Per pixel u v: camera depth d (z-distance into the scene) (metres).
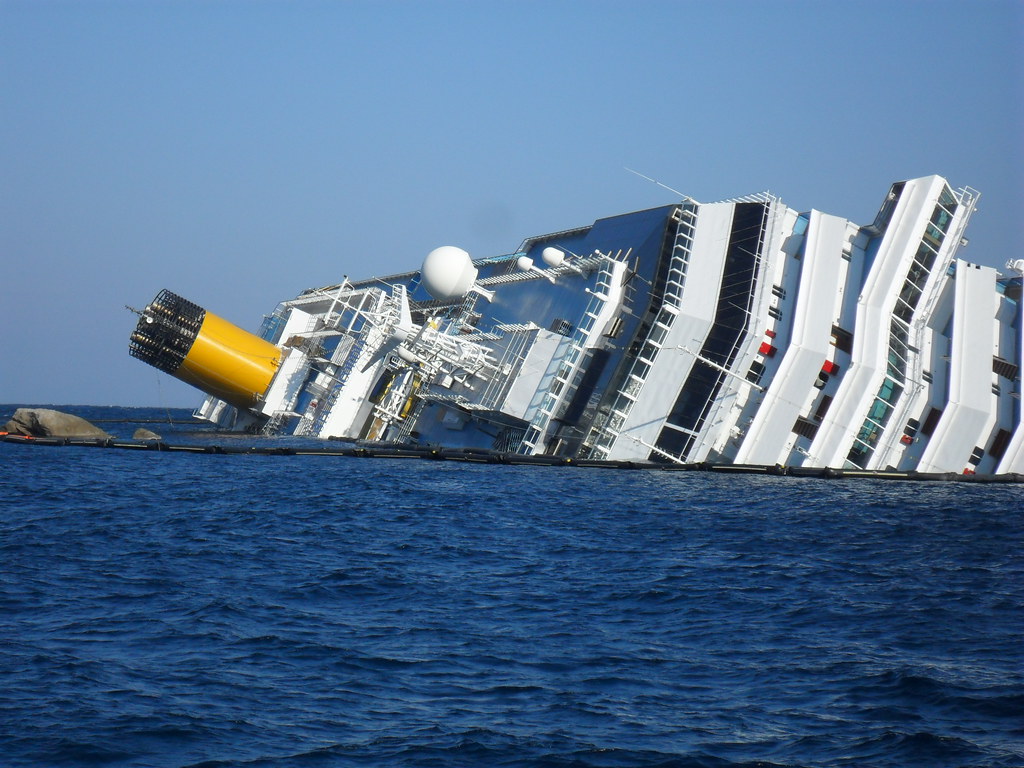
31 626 27.91
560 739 20.70
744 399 82.50
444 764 19.38
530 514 53.59
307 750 19.89
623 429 82.88
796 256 84.31
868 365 82.88
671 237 87.44
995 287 87.81
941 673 25.39
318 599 32.06
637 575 37.69
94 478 65.62
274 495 57.94
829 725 21.77
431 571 37.22
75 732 20.39
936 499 68.38
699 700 23.34
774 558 42.41
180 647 26.30
